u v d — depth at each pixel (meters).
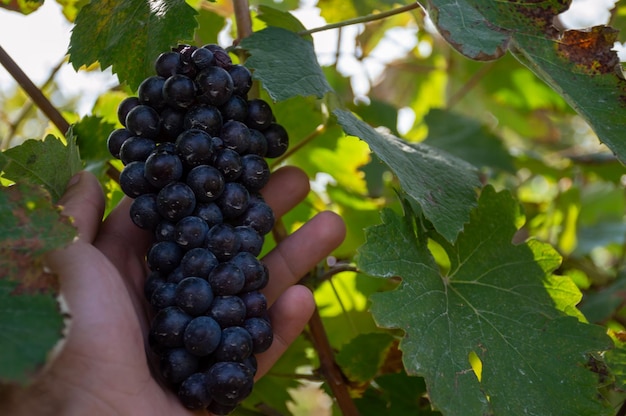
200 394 0.33
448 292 0.40
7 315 0.27
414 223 0.41
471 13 0.37
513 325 0.39
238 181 0.37
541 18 0.38
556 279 0.40
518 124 0.81
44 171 0.40
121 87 0.54
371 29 0.65
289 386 0.51
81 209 0.37
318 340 0.46
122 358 0.32
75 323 0.31
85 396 0.31
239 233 0.36
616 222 0.76
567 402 0.37
